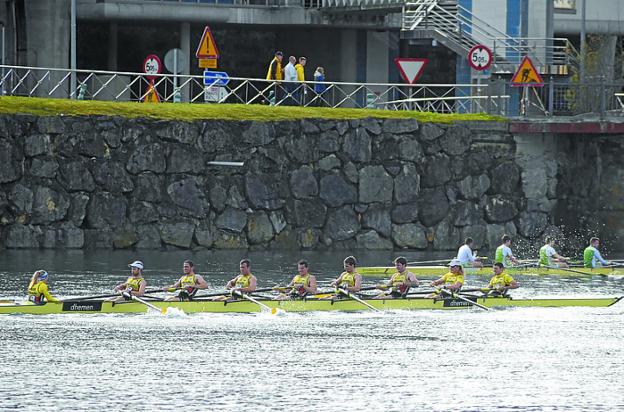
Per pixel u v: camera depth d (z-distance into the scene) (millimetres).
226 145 193250
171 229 190750
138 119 189375
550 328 140250
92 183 187625
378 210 199625
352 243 198375
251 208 194375
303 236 196375
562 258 185875
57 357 121000
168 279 161250
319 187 197000
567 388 114438
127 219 189125
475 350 128000
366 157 198625
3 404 106000
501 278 153500
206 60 182875
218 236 193000
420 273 180250
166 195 190750
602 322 144375
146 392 110438
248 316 144125
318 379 115688
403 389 113188
